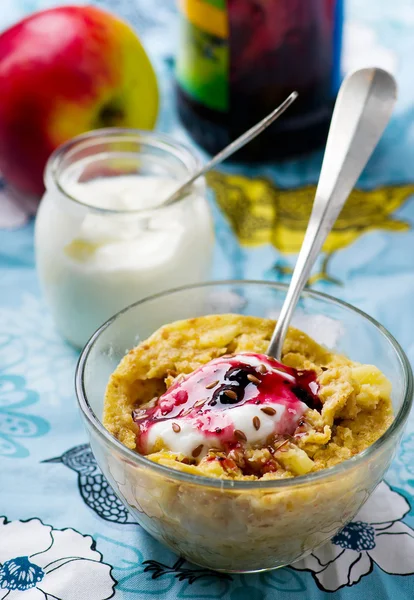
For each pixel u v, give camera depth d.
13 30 0.62
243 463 0.45
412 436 0.52
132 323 0.50
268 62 0.62
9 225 0.64
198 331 0.50
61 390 0.55
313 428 0.46
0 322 0.58
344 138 0.49
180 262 0.55
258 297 0.51
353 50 0.72
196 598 0.46
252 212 0.63
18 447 0.52
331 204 0.49
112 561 0.48
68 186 0.57
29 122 0.62
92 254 0.54
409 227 0.62
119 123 0.65
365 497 0.46
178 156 0.58
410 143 0.67
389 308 0.58
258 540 0.45
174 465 0.45
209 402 0.46
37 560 0.48
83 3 0.76
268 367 0.47
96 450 0.46
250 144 0.65
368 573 0.47
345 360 0.49
